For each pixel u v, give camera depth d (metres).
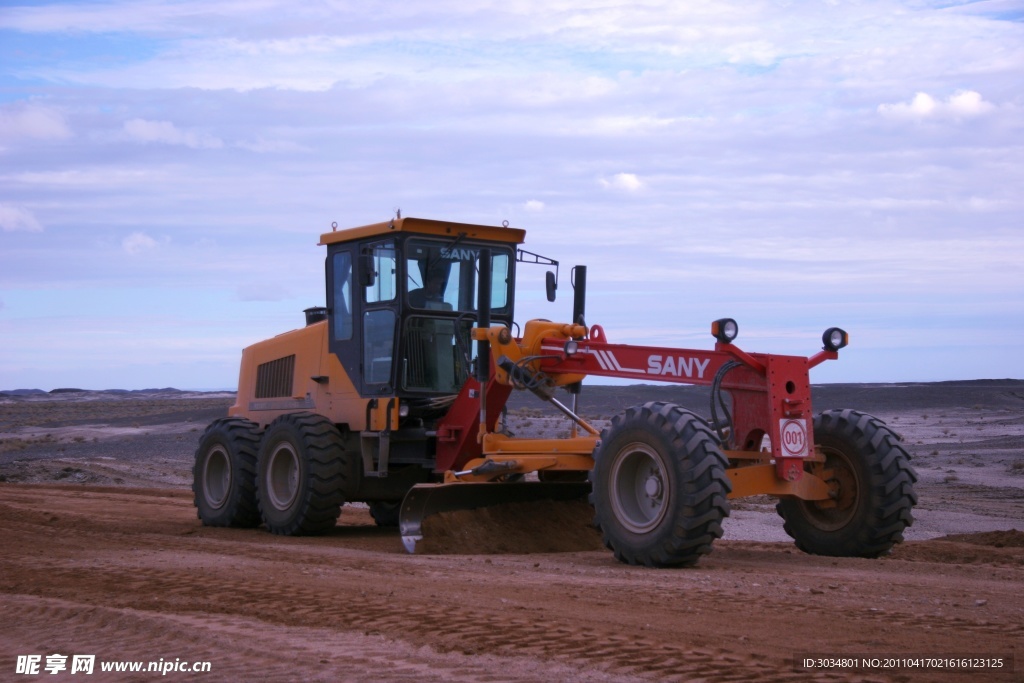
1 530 12.02
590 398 50.47
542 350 10.56
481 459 10.88
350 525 13.87
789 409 8.83
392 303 11.81
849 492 9.42
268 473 12.53
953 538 11.62
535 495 10.89
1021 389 60.72
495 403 11.09
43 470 24.66
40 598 7.50
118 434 43.06
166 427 45.00
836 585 7.55
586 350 10.16
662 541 8.45
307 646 5.82
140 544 10.79
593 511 11.01
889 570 8.48
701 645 5.68
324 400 12.92
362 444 12.03
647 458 8.84
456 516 10.30
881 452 9.23
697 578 7.92
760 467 8.84
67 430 48.69
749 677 5.08
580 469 10.09
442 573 8.36
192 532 12.63
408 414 11.86
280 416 12.85
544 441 10.38
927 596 7.11
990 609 6.64
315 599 7.17
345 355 12.60
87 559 9.54
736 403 9.18
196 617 6.70
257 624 6.45
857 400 56.84
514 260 12.60
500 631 6.05
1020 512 15.27
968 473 22.39
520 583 7.76
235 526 13.37
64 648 6.05
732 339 8.80
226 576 8.30
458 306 12.14
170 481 23.84
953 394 57.69
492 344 10.77
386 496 12.45
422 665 5.38
